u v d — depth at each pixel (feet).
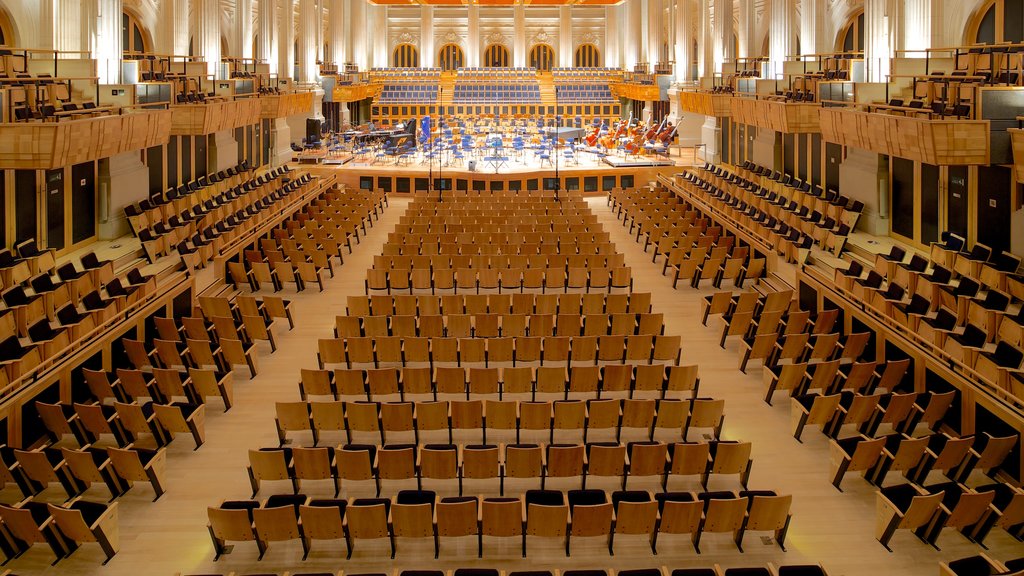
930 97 55.77
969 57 58.65
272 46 125.49
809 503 32.07
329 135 138.51
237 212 75.05
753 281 63.31
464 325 48.06
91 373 38.70
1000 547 29.07
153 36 115.44
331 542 29.89
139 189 72.79
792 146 88.38
